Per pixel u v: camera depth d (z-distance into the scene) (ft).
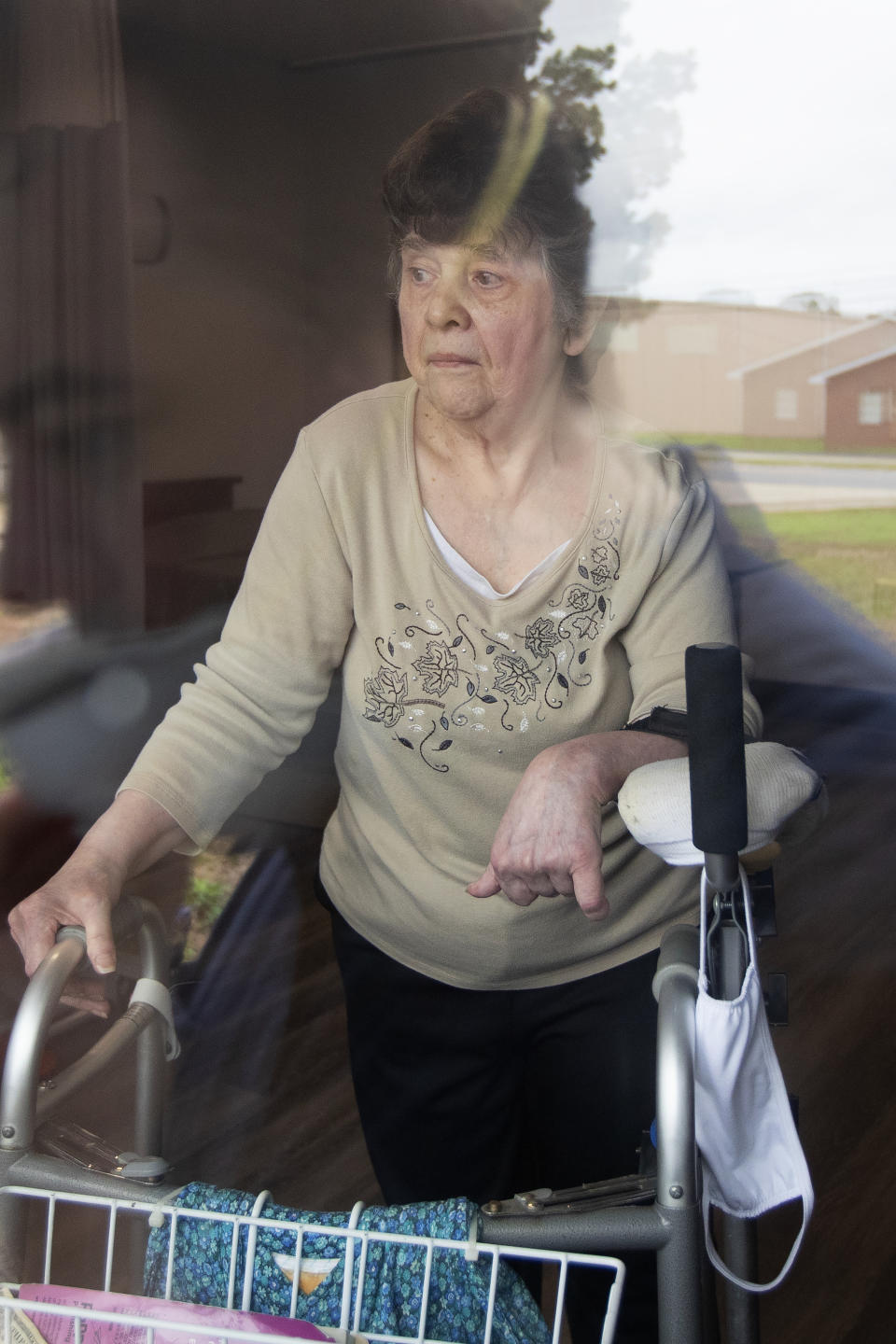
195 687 2.60
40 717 8.00
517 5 4.18
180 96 12.26
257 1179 4.90
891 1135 5.44
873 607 12.45
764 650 12.50
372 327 13.14
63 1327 1.53
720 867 1.61
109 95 10.85
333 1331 1.49
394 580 2.54
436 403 2.39
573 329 2.40
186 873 7.36
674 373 9.84
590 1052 2.79
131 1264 2.17
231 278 12.67
